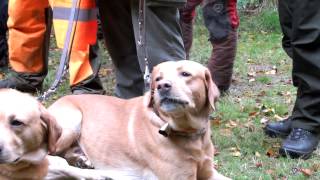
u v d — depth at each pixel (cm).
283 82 402
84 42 304
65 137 227
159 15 259
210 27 347
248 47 514
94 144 228
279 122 288
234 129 295
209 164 217
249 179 238
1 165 185
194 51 495
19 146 179
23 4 328
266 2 649
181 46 268
